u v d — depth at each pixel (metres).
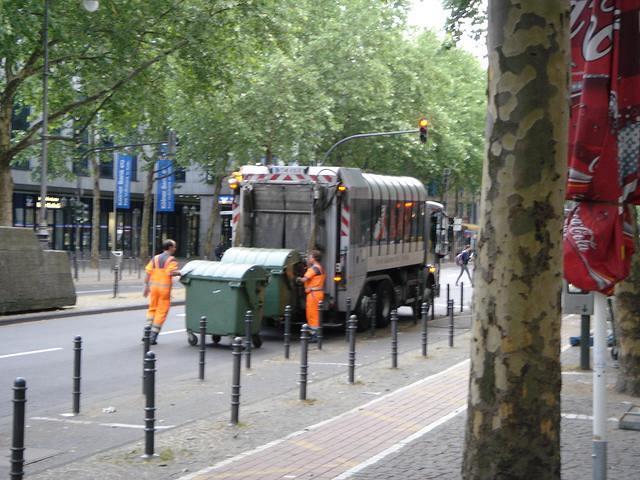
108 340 18.30
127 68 31.08
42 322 21.70
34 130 30.17
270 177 19.80
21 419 6.77
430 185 65.00
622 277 6.46
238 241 20.05
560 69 5.84
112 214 64.12
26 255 22.53
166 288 17.75
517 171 5.80
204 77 32.38
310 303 18.69
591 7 6.93
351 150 47.09
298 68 41.09
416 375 14.10
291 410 11.06
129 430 9.85
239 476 7.64
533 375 5.84
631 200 7.15
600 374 6.28
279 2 32.94
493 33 5.89
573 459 8.19
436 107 49.22
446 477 7.51
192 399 11.89
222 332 17.28
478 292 5.98
